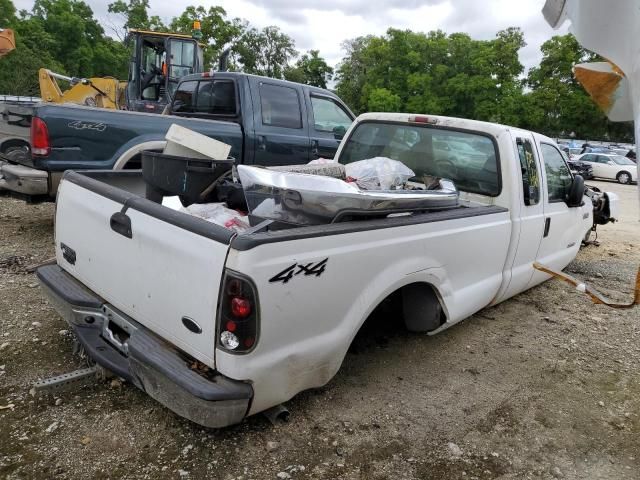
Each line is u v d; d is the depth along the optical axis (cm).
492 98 4266
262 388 240
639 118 202
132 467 248
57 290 309
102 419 279
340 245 255
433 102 4431
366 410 311
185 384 227
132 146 549
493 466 275
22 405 287
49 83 1120
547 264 481
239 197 327
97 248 296
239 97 647
